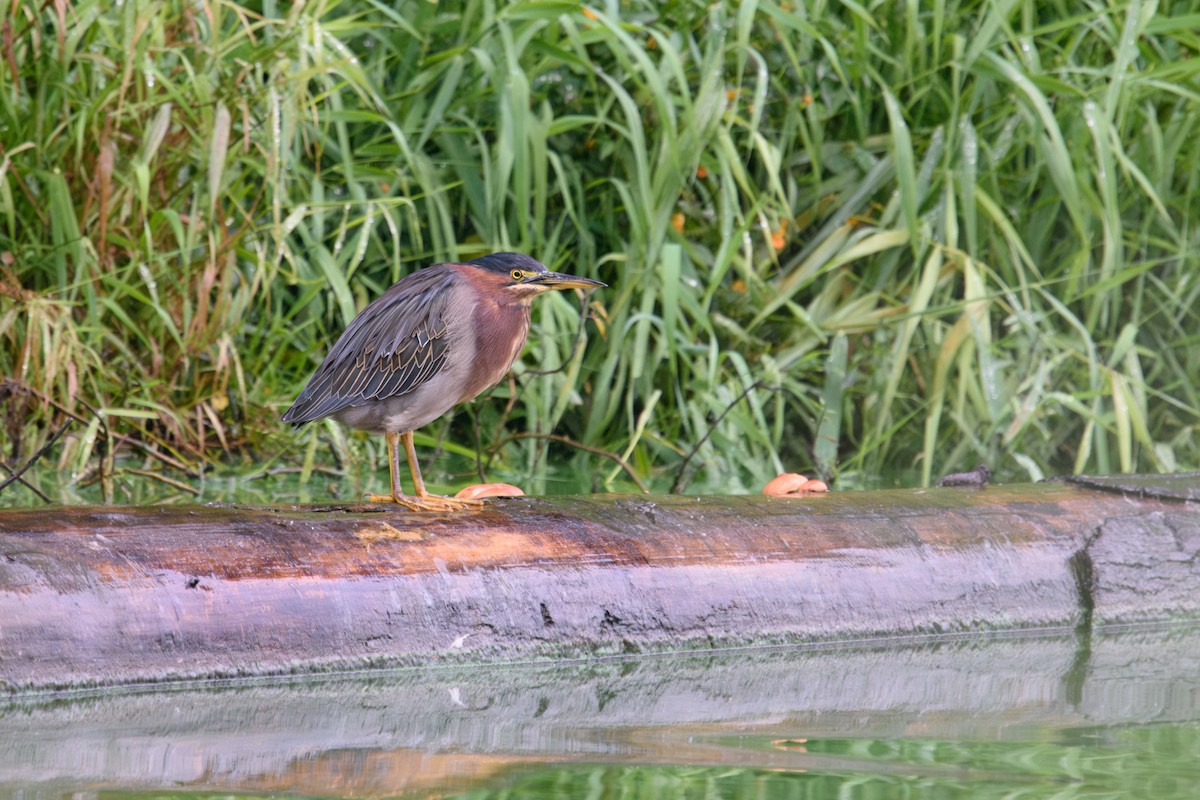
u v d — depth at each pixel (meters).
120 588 6.55
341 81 12.51
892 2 13.71
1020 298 13.83
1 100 10.97
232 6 11.04
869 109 13.73
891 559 8.17
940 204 13.27
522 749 5.85
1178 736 6.16
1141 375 13.55
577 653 7.43
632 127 12.12
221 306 11.30
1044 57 14.18
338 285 11.68
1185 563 8.71
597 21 12.48
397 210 12.84
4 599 6.32
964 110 13.70
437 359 8.15
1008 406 12.65
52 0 11.07
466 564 7.30
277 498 10.53
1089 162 13.55
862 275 14.01
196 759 5.61
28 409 11.45
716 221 13.35
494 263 8.44
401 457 12.78
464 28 12.61
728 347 13.31
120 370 11.82
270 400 12.25
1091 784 5.38
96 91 11.20
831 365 13.02
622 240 13.49
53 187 10.84
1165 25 12.79
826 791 5.25
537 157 12.20
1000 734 6.18
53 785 5.23
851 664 7.62
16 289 10.87
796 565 7.96
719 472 12.63
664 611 7.62
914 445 13.62
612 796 5.15
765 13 13.18
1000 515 8.61
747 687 7.05
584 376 13.19
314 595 6.91
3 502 9.86
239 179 11.57
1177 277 13.55
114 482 10.90
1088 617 8.52
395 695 6.75
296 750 5.77
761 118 13.63
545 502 7.99
